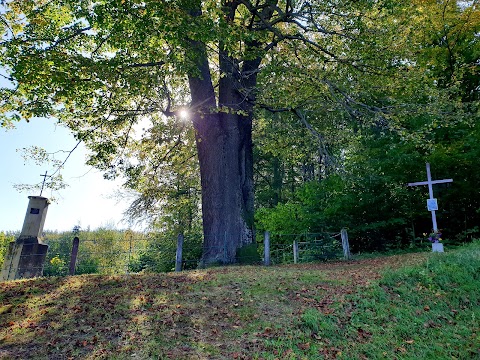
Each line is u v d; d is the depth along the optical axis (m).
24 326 5.48
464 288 7.06
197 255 17.84
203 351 4.77
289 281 7.93
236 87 12.84
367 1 11.09
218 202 12.10
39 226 10.97
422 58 16.95
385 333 5.63
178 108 13.24
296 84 13.03
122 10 8.02
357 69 12.91
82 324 5.52
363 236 17.86
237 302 6.56
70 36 9.88
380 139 16.53
